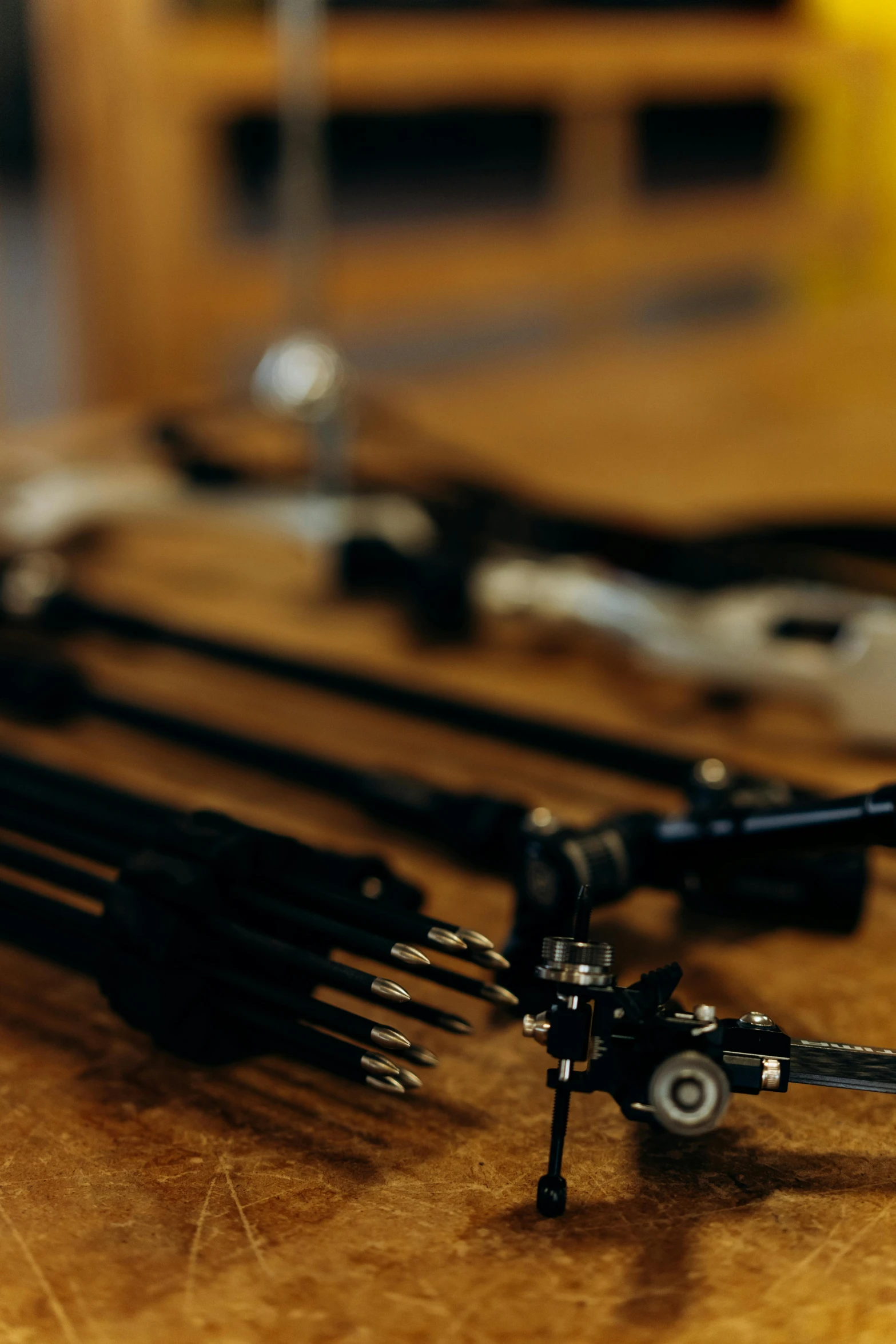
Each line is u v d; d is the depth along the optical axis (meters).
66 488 1.01
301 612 0.97
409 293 3.00
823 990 0.59
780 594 0.82
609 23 3.34
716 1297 0.46
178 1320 0.45
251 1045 0.53
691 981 0.59
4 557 0.93
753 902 0.61
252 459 1.24
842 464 1.23
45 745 0.78
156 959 0.51
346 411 1.09
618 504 1.11
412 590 0.90
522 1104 0.53
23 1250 0.47
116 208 2.63
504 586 0.87
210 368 2.79
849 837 0.53
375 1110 0.53
